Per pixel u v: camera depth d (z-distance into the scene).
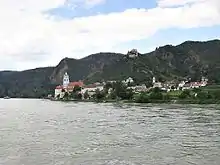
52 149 49.62
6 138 60.31
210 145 52.28
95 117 107.56
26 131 70.69
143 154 45.84
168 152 47.06
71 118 104.62
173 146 51.69
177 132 67.50
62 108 174.00
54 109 164.12
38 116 114.56
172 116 106.50
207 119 94.19
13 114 126.06
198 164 39.94
